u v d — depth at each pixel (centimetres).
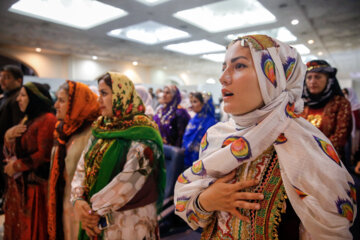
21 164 146
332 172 48
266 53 55
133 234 108
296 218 52
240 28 519
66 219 138
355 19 441
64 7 480
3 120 210
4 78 212
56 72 900
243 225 56
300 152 51
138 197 109
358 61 916
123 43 704
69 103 139
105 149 113
